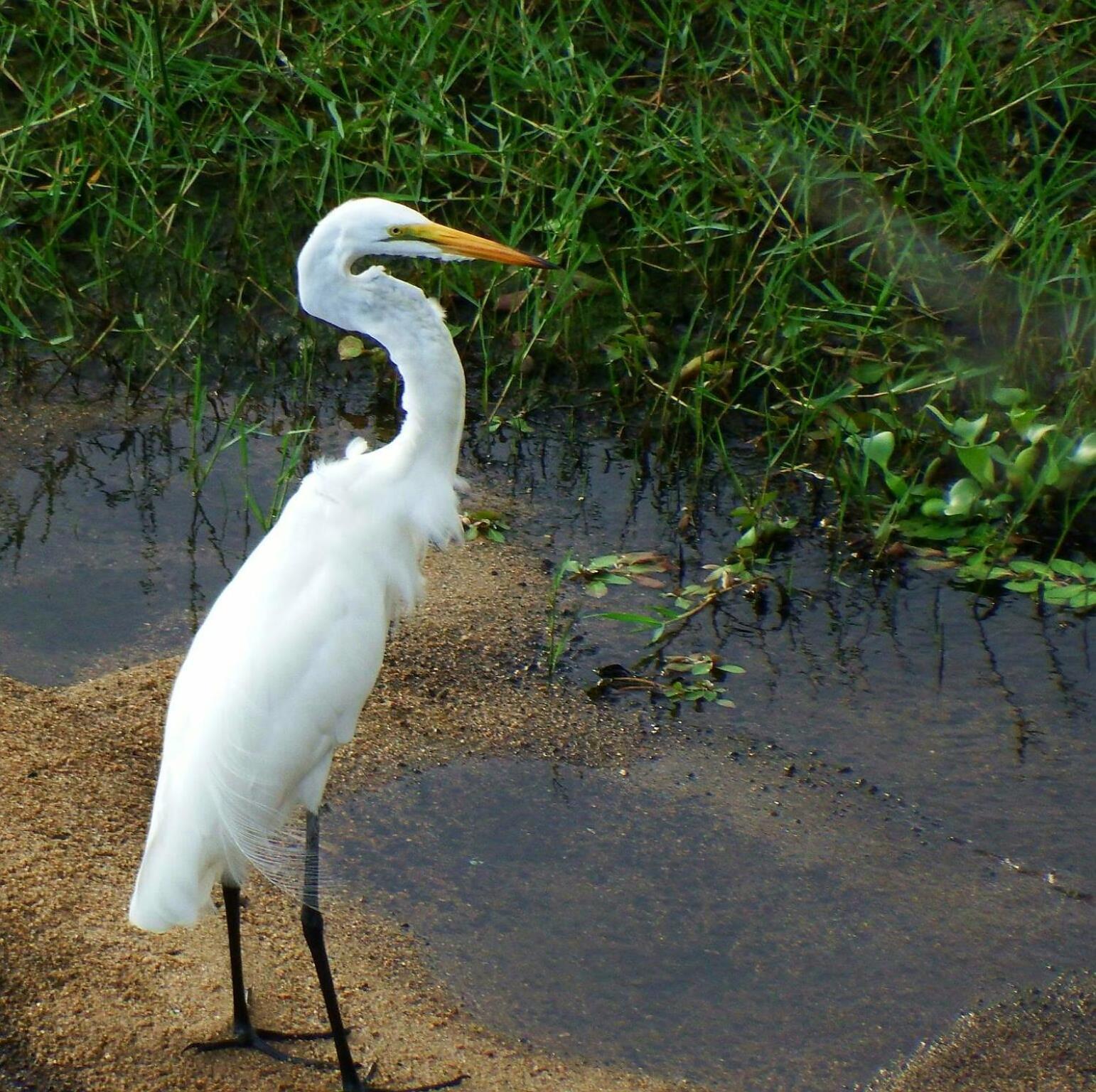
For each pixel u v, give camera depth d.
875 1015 6.27
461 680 8.27
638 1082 5.87
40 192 12.21
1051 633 8.79
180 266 12.15
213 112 12.93
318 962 5.62
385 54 12.80
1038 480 9.76
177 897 5.32
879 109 12.44
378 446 10.45
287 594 5.91
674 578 9.27
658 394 10.83
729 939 6.66
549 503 10.01
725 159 11.80
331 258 6.14
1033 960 6.55
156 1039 5.71
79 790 7.09
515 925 6.70
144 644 8.52
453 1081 5.73
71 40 12.93
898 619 8.94
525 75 12.15
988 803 7.50
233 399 11.07
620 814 7.40
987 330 11.03
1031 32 12.34
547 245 11.29
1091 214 10.96
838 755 7.83
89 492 10.01
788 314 10.90
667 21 13.21
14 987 5.76
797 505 10.00
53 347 11.32
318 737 5.85
